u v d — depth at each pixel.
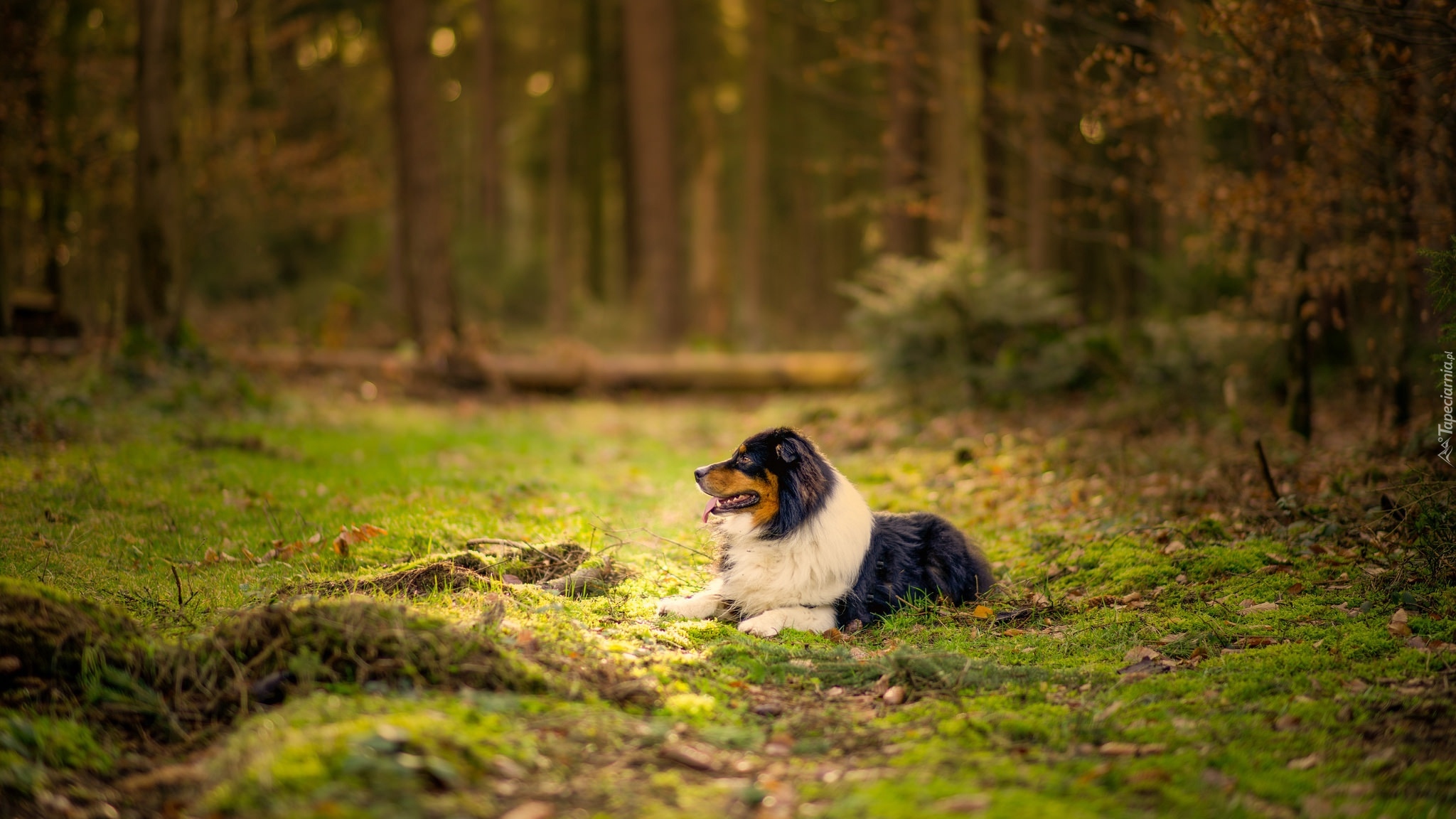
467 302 27.56
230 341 15.75
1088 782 3.22
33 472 7.59
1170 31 8.87
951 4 17.34
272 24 20.81
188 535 6.47
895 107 19.30
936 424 11.73
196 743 3.43
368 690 3.51
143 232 12.55
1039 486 8.50
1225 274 13.77
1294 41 7.16
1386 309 8.00
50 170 14.57
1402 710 3.78
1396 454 7.39
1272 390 10.62
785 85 30.09
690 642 4.80
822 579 5.28
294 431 11.08
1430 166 7.71
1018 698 4.10
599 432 13.10
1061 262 17.42
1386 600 5.05
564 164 29.52
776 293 40.34
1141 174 10.88
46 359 11.98
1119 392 11.91
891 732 3.72
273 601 4.76
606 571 5.73
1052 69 12.76
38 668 3.59
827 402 15.26
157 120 12.52
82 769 3.22
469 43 34.97
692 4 30.73
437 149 17.84
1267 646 4.61
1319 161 8.37
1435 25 7.04
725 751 3.50
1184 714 3.86
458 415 14.05
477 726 3.25
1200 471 8.09
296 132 21.95
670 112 25.12
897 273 14.35
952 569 5.64
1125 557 6.14
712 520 5.51
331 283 23.97
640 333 25.53
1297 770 3.34
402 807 2.69
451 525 6.84
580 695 3.80
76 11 16.11
